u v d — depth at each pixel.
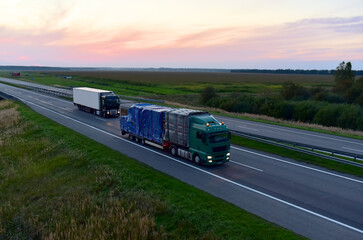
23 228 12.36
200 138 17.84
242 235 10.16
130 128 25.09
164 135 21.08
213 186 14.88
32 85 93.00
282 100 58.09
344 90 63.94
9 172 19.28
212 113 44.72
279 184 15.14
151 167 17.67
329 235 10.21
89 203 13.55
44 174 18.53
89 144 23.36
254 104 59.12
